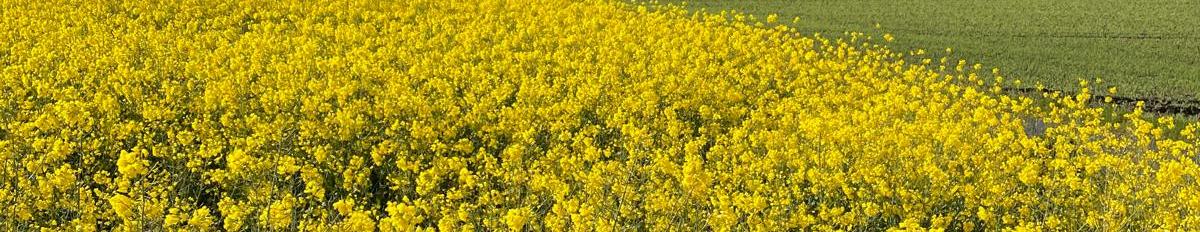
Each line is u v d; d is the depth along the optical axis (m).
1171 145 10.10
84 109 8.84
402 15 19.47
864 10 33.72
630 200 6.99
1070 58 22.52
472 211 6.91
